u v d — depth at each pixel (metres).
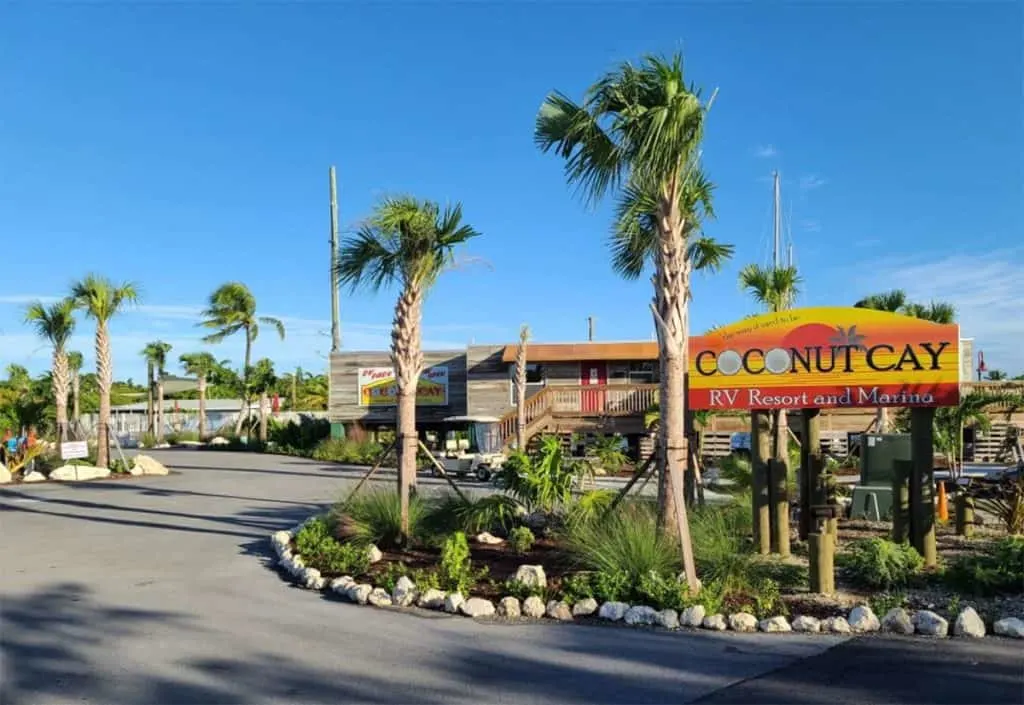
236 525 13.55
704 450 25.52
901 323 9.21
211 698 5.36
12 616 7.50
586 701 5.26
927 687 5.35
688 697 5.29
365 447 29.88
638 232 11.09
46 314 26.14
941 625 6.55
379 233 11.14
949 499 13.66
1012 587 7.58
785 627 6.75
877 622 6.71
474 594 7.95
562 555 9.08
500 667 5.95
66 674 5.84
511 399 32.09
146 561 10.30
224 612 7.63
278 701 5.30
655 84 8.51
